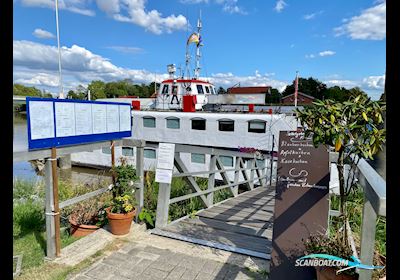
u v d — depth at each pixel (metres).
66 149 2.92
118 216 3.29
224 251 3.07
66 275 2.52
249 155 6.76
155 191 4.99
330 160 2.61
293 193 2.59
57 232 2.82
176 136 14.20
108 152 14.92
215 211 4.81
